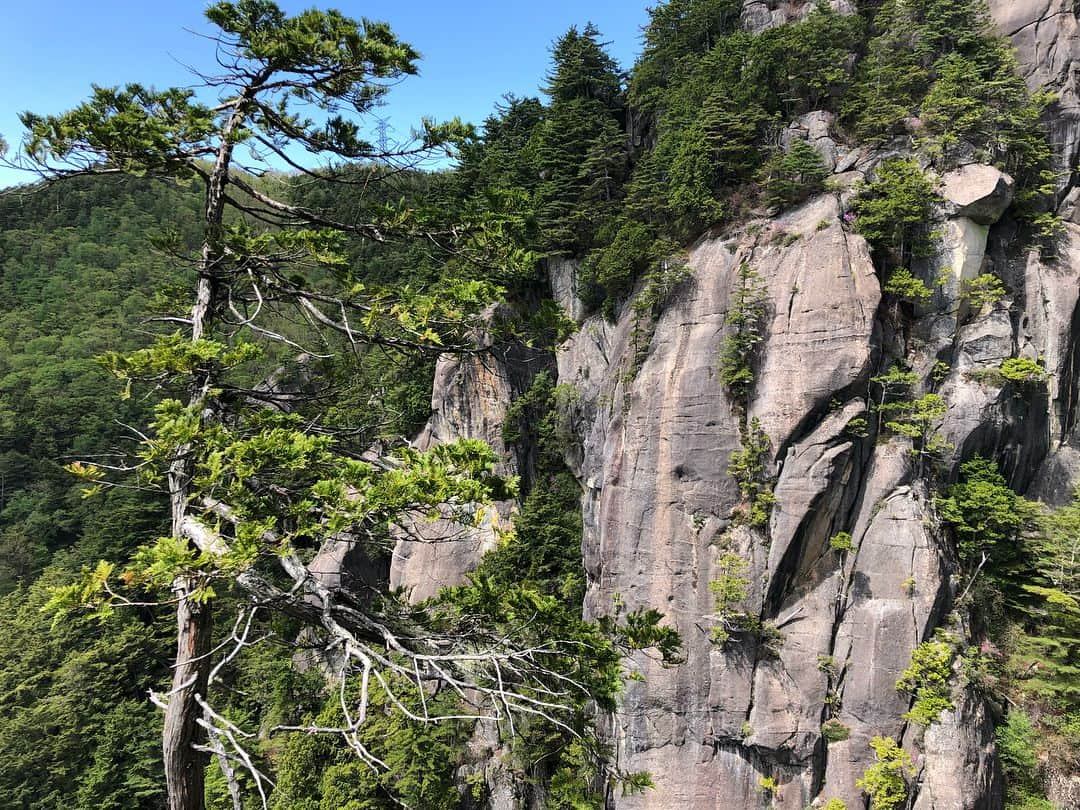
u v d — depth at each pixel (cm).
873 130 3503
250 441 721
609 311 4134
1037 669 2861
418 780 2533
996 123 3294
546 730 2634
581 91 4878
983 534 3003
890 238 3206
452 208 1071
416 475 767
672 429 3353
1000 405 3066
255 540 670
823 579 3028
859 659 2889
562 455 4422
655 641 1005
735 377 3195
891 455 3042
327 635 1000
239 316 967
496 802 3036
